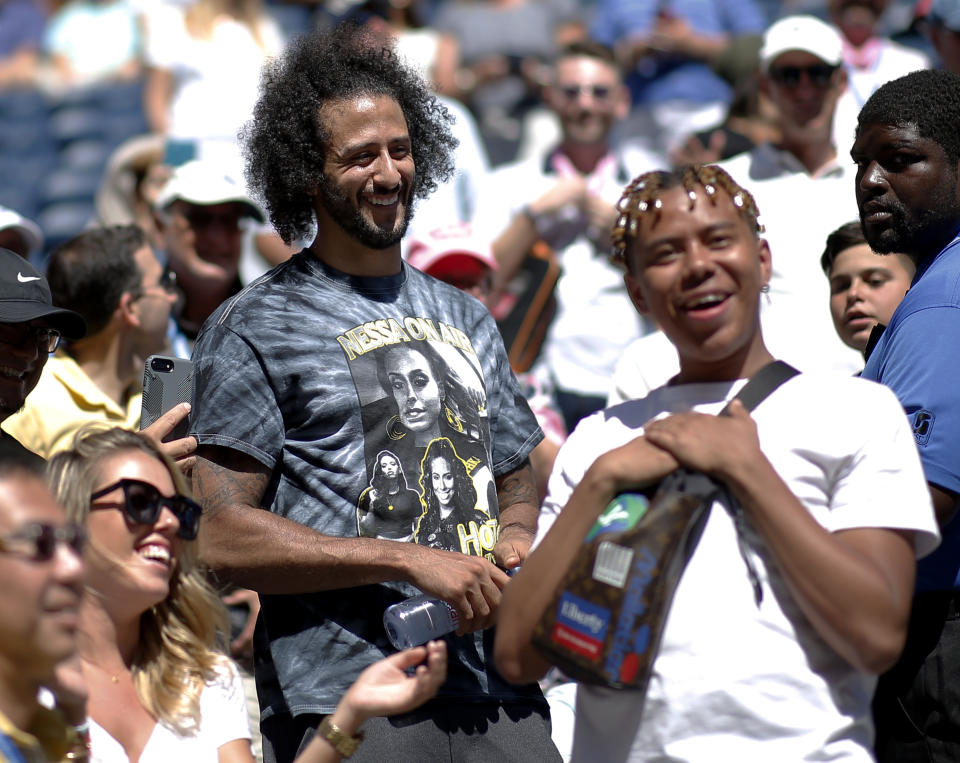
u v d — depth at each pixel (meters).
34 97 40.47
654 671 7.82
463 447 11.09
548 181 21.75
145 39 30.48
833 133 19.27
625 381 14.32
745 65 24.80
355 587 10.62
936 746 10.19
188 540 9.70
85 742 8.27
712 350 8.23
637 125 27.70
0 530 7.23
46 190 37.59
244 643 14.29
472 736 10.59
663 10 29.59
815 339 16.38
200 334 11.17
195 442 10.55
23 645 7.27
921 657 10.23
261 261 20.73
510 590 8.20
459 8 32.72
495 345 12.02
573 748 8.33
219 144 20.86
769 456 8.01
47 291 11.64
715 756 7.66
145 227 20.48
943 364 9.79
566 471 8.77
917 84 10.77
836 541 7.59
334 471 10.63
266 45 29.09
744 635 7.74
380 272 11.45
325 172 11.20
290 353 10.73
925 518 7.92
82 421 14.55
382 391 10.83
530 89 31.19
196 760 9.34
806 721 7.68
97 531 9.27
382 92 11.45
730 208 8.28
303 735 10.45
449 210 21.31
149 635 9.62
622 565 7.73
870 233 10.92
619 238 8.54
